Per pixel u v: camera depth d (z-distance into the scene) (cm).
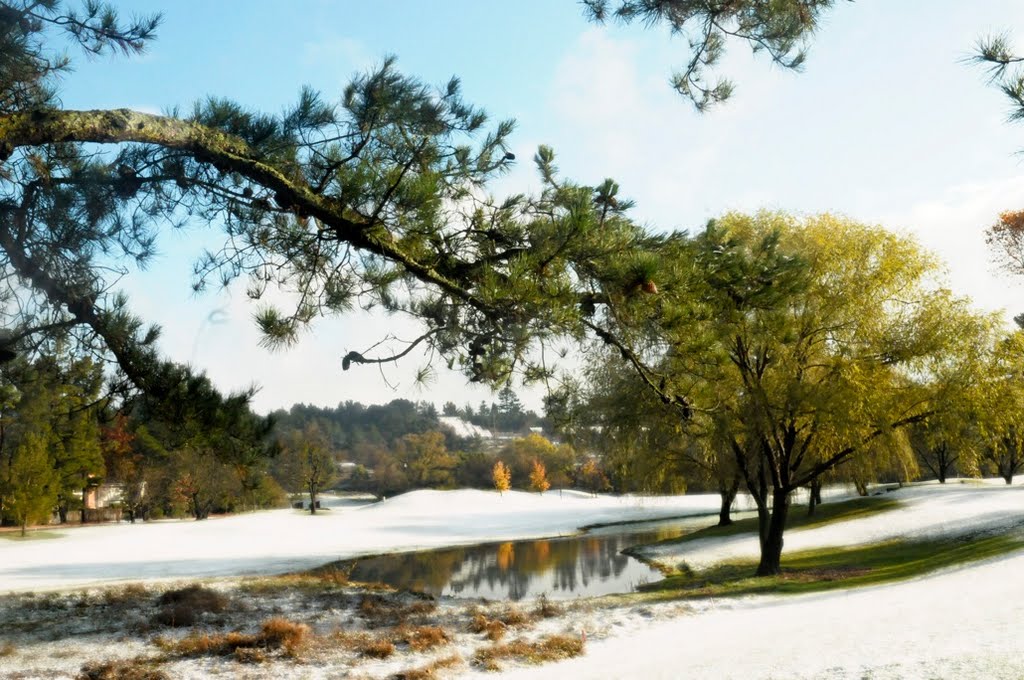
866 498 4231
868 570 2170
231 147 627
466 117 661
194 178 675
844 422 1992
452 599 1884
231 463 934
